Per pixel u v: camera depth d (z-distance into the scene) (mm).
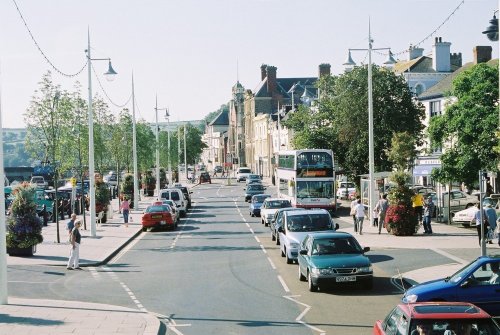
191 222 47250
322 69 106875
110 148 61750
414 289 15078
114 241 34188
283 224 27062
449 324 9289
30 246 28250
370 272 19250
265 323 15539
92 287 21047
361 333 14352
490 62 50156
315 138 55562
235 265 25469
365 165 52750
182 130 154000
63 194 58969
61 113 37250
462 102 36094
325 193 47344
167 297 19172
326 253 20203
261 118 122938
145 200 74875
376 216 38906
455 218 37656
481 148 35688
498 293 14625
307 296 18859
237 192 88875
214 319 16156
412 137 48062
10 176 104000
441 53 66938
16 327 15148
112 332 14602
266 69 132250
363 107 50750
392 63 38344
